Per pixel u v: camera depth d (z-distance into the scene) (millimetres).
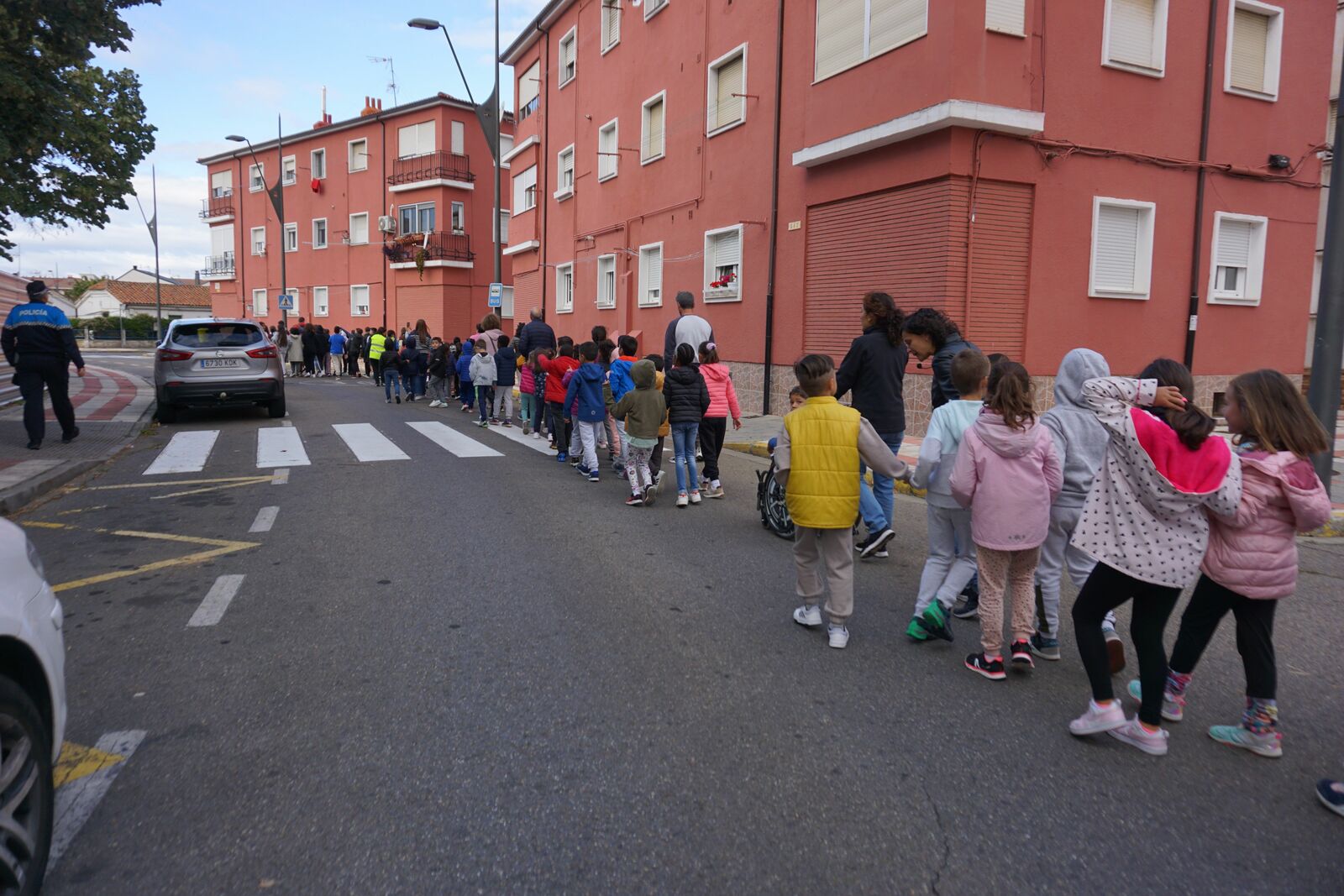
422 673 4137
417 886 2555
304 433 12688
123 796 3031
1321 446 3318
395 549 6375
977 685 4148
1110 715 3527
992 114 11453
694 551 6488
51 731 2615
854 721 3717
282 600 5207
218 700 3816
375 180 39969
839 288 14008
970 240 11891
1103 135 12703
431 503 7992
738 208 16719
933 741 3549
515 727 3590
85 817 2896
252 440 11961
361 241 41031
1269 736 3459
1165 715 3791
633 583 5641
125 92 10891
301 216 44000
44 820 2480
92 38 9211
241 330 14117
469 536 6801
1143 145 13078
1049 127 12203
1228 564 3416
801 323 14953
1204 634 3639
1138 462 3383
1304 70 14484
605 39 22109
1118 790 3191
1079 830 2920
